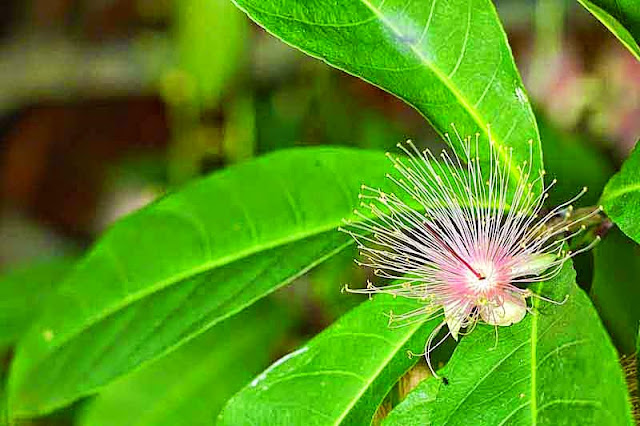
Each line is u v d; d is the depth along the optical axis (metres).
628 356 0.65
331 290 0.76
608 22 0.60
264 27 0.63
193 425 0.73
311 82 0.84
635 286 0.73
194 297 0.67
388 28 0.63
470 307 0.61
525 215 0.62
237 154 0.84
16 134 1.16
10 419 0.68
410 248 0.62
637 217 0.61
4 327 0.78
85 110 1.15
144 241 0.67
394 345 0.63
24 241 1.12
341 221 0.66
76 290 0.68
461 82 0.63
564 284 0.60
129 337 0.67
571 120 0.86
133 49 0.94
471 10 0.63
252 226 0.67
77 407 0.77
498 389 0.60
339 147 0.67
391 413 0.61
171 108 0.96
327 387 0.63
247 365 0.74
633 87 0.85
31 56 0.95
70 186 1.20
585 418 0.58
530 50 0.93
